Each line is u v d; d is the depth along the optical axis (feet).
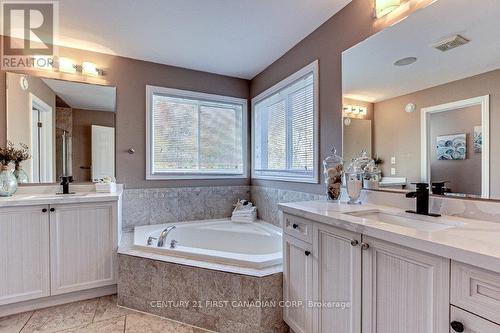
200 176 10.62
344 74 6.51
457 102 4.35
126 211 9.39
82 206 7.18
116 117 9.29
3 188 7.27
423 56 4.84
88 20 7.11
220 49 8.77
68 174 8.63
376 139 5.71
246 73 10.85
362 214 5.01
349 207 5.42
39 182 8.24
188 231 9.53
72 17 6.95
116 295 7.60
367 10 5.89
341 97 6.59
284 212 5.87
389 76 5.45
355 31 6.20
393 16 5.32
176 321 6.42
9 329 5.99
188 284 6.31
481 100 4.06
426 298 3.08
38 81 8.30
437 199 4.59
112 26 7.41
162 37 8.02
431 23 4.70
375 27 5.69
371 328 3.80
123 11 6.68
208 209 10.71
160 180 9.95
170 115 10.21
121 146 9.36
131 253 7.04
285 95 9.11
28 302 6.73
